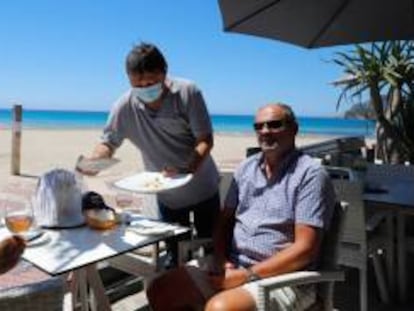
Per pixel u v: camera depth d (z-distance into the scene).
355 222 3.55
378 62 7.45
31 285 1.68
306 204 2.66
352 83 7.68
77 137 25.78
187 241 3.24
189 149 3.47
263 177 2.85
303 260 2.62
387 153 7.63
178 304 2.75
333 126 66.06
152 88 3.19
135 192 2.95
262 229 2.79
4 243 2.15
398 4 3.74
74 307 3.01
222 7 4.02
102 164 2.96
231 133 37.38
